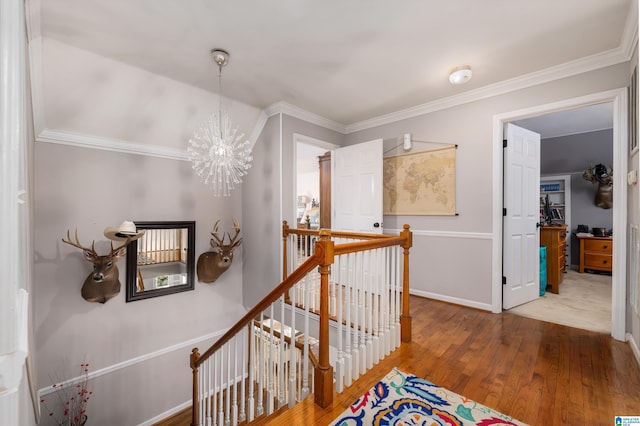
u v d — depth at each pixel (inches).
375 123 157.2
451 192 129.1
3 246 26.6
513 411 60.2
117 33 83.5
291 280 65.7
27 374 43.3
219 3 71.9
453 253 129.0
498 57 96.1
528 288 132.6
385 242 80.4
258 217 149.9
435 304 128.2
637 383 69.5
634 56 83.4
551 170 224.2
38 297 102.4
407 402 63.1
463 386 68.8
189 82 114.6
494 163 117.1
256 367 116.6
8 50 27.1
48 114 99.4
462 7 73.1
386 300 83.9
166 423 129.1
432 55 95.3
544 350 86.4
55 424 104.7
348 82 114.7
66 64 91.6
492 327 103.3
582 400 63.6
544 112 107.0
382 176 144.9
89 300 109.6
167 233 134.1
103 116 109.7
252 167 153.9
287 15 76.5
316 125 155.4
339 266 66.2
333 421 57.5
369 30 82.6
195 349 108.6
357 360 71.6
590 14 75.0
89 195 113.0
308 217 297.7
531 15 75.8
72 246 109.3
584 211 213.8
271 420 59.7
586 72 97.2
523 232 129.7
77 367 110.6
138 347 125.6
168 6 72.9
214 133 108.7
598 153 202.4
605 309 123.6
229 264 140.3
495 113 117.0
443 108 131.9
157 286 131.1
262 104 138.1
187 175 140.8
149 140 126.0
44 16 75.2
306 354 66.6
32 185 86.7
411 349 87.3
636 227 79.9
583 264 204.5
